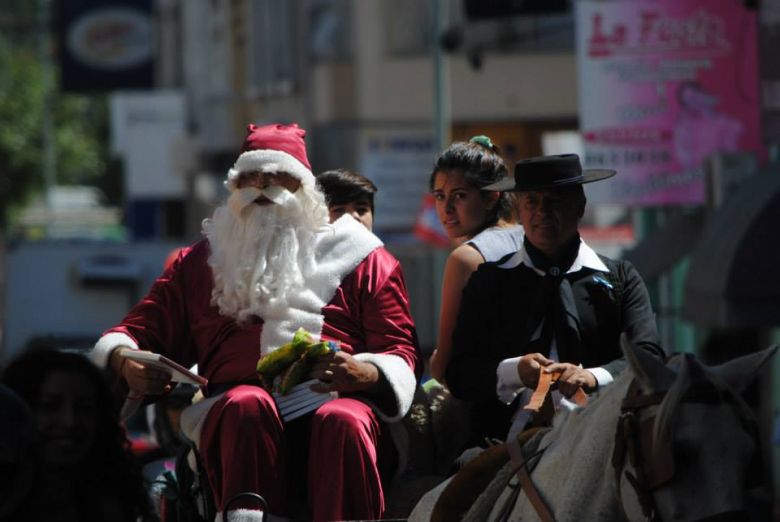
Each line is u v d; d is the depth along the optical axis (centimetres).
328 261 1331
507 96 5206
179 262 1361
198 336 1338
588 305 1253
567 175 1245
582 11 3322
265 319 1308
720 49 3303
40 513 948
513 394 1197
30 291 4428
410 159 5253
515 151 5231
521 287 1262
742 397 936
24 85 10588
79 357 973
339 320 1316
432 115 5284
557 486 1010
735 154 3212
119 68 6259
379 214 5219
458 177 1456
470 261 1380
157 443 1970
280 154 1338
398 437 1302
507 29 5175
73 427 961
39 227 9925
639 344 1240
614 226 4988
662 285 3644
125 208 9431
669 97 3312
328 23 5519
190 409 1268
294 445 1276
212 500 1269
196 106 7562
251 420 1209
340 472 1209
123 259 4506
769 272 2923
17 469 939
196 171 7425
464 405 1375
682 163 3316
